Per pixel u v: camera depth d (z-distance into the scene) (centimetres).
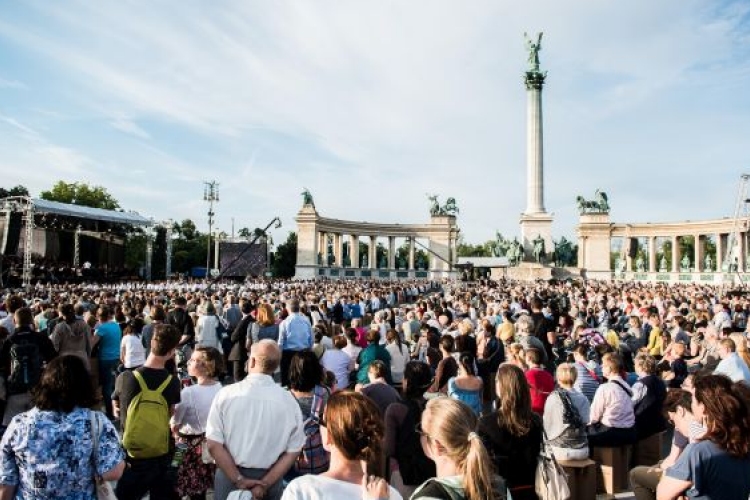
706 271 10338
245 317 1923
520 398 717
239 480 682
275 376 2169
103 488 615
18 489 588
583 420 1082
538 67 9644
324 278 9869
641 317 2670
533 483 705
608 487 1159
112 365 1625
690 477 598
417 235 12244
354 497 492
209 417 713
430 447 536
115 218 6744
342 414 505
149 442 808
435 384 1298
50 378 593
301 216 10794
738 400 608
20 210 5656
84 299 2755
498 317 2327
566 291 5284
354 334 1638
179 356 1819
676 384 1587
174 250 14175
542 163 9719
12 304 1641
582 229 11594
